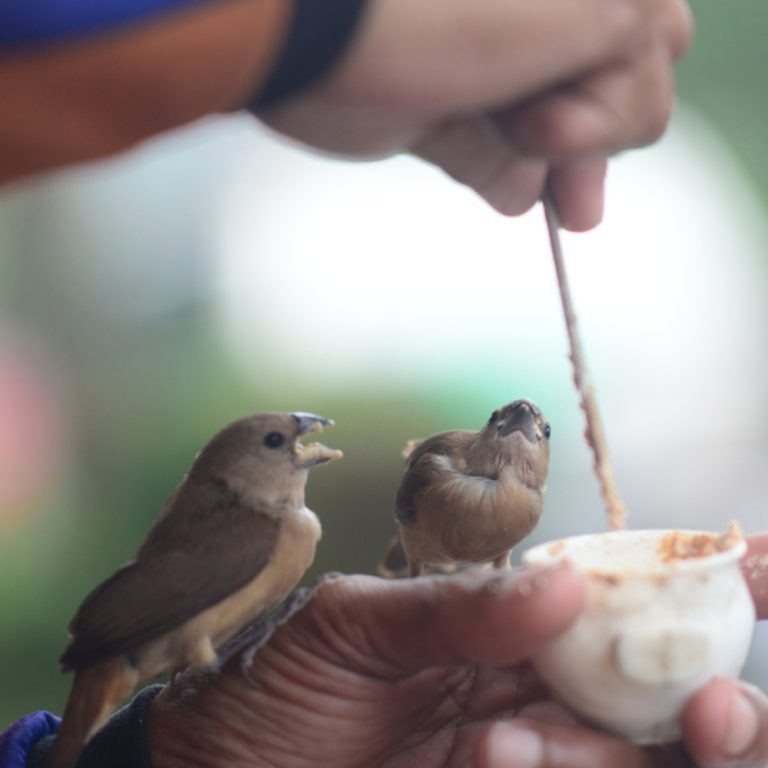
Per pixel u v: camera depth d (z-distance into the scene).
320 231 2.76
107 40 0.81
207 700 0.92
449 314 2.37
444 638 0.89
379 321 2.39
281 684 0.92
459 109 0.85
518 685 0.95
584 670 0.87
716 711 0.87
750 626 0.88
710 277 2.54
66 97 0.81
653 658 0.87
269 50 0.82
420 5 0.84
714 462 2.09
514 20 0.84
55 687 1.54
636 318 2.42
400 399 1.81
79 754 0.93
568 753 0.88
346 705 0.92
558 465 2.02
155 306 2.65
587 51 0.86
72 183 2.72
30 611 1.61
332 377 2.06
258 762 0.92
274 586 0.95
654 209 2.65
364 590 0.91
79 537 1.78
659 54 0.87
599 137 0.87
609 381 2.26
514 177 0.90
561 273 0.91
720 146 2.77
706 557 0.89
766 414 2.24
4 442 1.91
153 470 1.91
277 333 2.41
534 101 0.87
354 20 0.83
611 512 0.91
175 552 0.94
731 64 2.77
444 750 0.94
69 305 2.62
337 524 1.53
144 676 0.93
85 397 2.15
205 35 0.81
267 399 2.01
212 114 0.83
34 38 0.80
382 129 0.86
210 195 2.85
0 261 2.62
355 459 1.61
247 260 2.74
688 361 2.37
